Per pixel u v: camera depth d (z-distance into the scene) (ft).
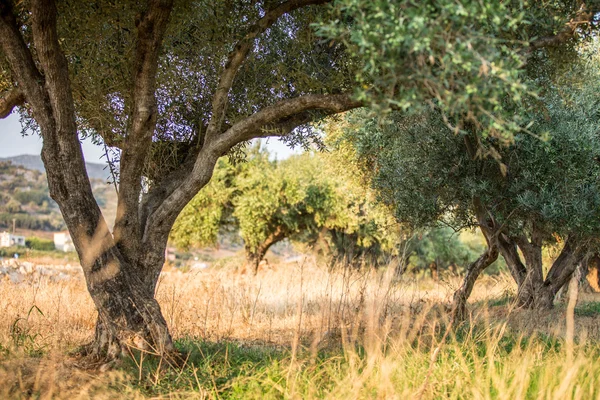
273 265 64.59
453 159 25.53
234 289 36.06
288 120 21.63
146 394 14.76
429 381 13.61
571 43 17.19
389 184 29.19
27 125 23.70
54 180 17.17
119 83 21.35
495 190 25.22
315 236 82.99
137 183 18.58
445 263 86.33
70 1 18.57
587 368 13.30
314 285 35.24
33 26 16.03
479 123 11.34
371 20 10.38
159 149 22.20
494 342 16.39
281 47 22.18
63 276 44.45
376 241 70.33
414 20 9.63
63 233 265.95
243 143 24.75
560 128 23.88
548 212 24.41
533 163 24.41
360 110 33.30
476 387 12.70
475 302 31.81
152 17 16.76
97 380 15.11
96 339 18.34
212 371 16.38
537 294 31.07
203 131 22.88
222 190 76.64
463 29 10.36
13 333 18.03
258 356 19.42
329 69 20.85
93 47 20.48
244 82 22.50
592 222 24.62
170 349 17.88
